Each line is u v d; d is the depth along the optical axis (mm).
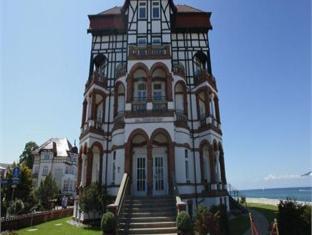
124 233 13273
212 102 23516
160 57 20609
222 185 22047
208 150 21344
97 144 21516
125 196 16047
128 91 19734
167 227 13688
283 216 10438
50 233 16031
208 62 24688
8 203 24797
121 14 25453
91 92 22469
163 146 19688
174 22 25453
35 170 59344
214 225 12156
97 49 24656
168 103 19328
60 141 65000
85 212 18625
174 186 16281
